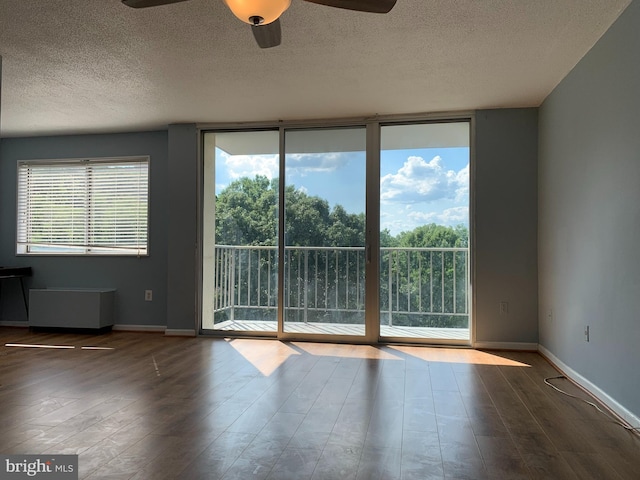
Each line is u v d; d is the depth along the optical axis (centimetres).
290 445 217
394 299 471
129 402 278
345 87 377
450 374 344
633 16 238
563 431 235
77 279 534
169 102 418
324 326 472
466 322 460
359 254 468
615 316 260
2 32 281
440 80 361
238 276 499
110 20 266
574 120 327
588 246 300
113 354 407
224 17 262
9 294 548
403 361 385
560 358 358
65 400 281
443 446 217
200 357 396
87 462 198
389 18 263
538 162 426
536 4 247
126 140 527
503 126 435
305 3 247
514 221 432
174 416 254
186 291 493
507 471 192
